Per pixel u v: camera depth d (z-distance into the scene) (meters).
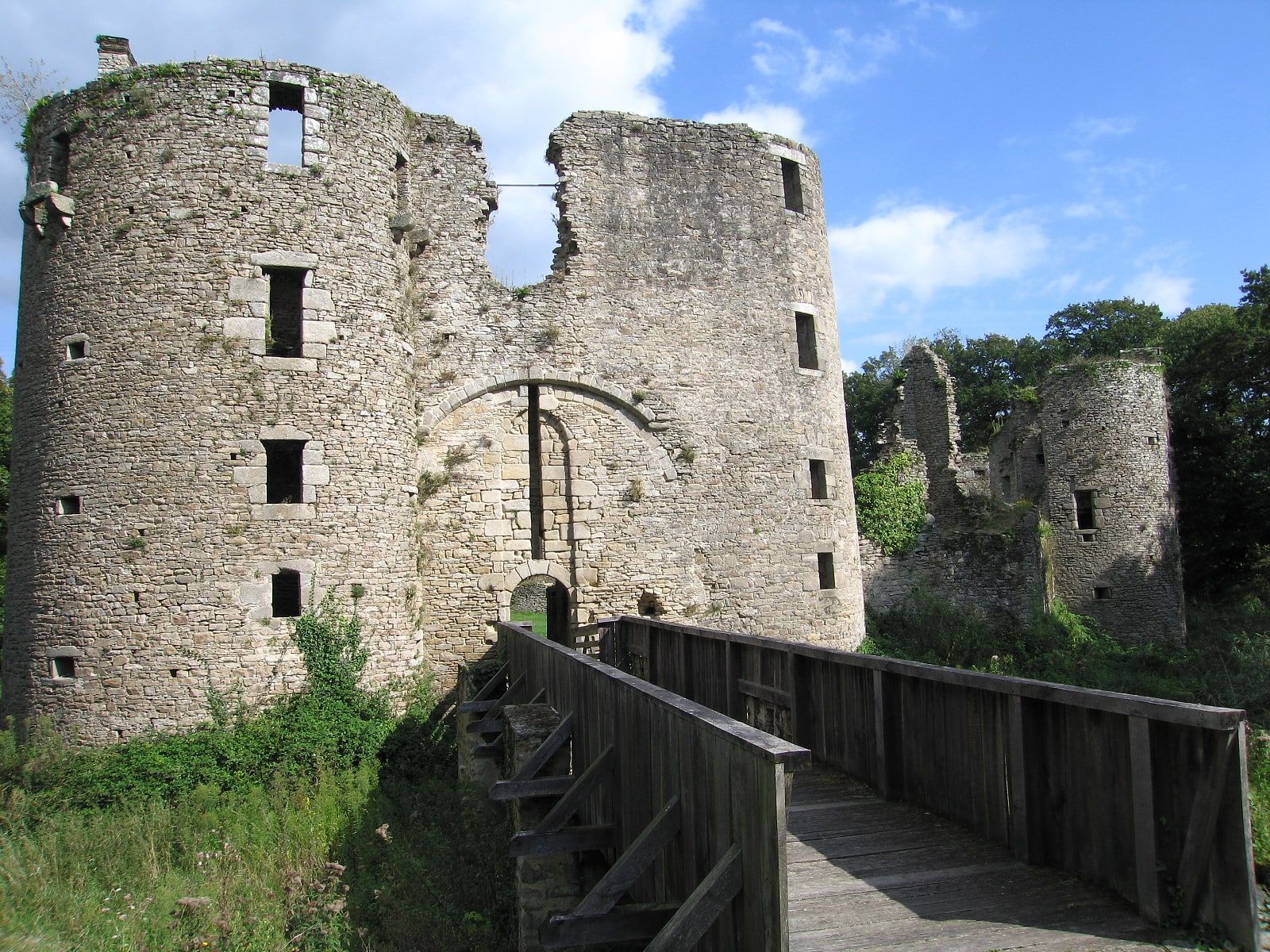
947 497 23.64
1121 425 24.70
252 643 12.33
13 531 13.41
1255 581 30.17
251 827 10.48
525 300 15.88
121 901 8.91
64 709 12.18
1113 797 4.98
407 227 14.37
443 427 15.21
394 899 7.90
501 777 9.69
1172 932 4.46
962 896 5.04
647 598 15.79
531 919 6.78
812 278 18.23
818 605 17.05
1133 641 23.81
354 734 12.27
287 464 14.78
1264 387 27.58
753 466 16.81
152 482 12.39
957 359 44.34
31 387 13.34
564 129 16.55
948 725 6.50
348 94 14.06
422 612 14.66
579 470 15.78
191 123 13.18
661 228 16.84
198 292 12.83
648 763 5.52
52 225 13.33
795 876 5.41
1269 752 8.11
